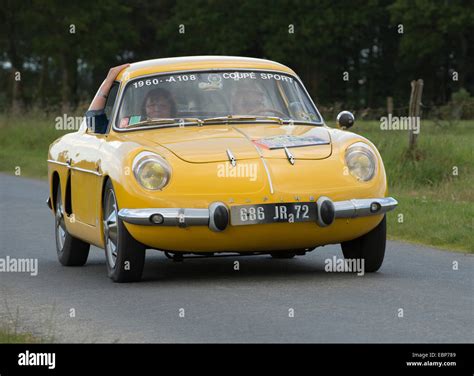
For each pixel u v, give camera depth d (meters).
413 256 12.38
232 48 99.88
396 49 102.94
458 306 8.79
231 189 10.02
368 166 10.44
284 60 97.12
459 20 90.19
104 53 95.12
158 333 7.99
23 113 43.12
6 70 107.12
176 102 11.33
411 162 21.25
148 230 10.02
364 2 97.00
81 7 94.19
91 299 9.73
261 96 11.55
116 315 8.84
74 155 11.92
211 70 11.66
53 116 41.84
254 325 8.13
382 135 23.56
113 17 96.31
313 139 10.68
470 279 10.40
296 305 8.95
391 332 7.73
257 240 10.13
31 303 9.75
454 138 23.44
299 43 96.31
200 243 10.11
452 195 18.67
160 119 11.20
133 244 10.31
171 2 108.50
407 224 14.85
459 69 98.25
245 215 9.96
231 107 11.38
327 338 7.56
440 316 8.33
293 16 97.06
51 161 13.00
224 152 10.26
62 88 93.69
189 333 7.93
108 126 11.41
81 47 94.12
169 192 10.00
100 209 10.88
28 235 15.74
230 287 10.08
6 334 7.99
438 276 10.62
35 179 28.28
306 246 10.45
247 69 11.78
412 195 19.28
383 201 10.33
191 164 10.12
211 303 9.20
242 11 99.69
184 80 11.54
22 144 38.25
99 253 13.84
